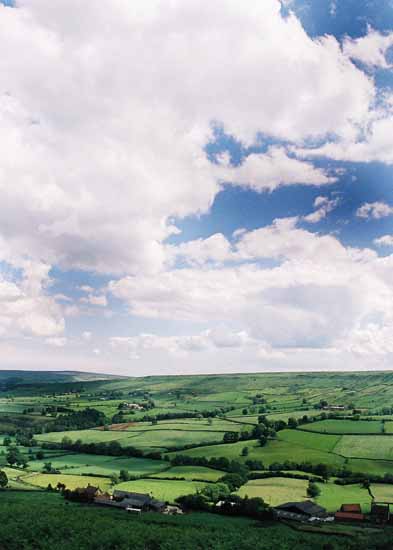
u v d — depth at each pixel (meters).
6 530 81.25
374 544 84.75
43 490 131.75
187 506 116.88
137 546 78.31
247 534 89.94
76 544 77.56
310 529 96.25
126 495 120.81
